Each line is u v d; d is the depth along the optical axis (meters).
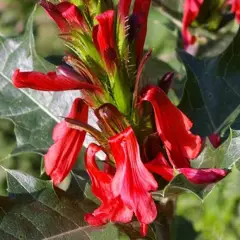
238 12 0.52
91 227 0.40
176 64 0.59
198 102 0.47
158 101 0.37
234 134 0.38
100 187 0.38
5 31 0.72
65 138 0.38
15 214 0.39
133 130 0.37
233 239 0.39
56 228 0.39
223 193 0.39
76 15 0.36
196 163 0.40
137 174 0.37
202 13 0.52
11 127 0.69
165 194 0.39
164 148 0.38
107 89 0.37
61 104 0.48
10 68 0.49
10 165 0.64
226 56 0.48
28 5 0.74
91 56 0.37
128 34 0.36
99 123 0.38
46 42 0.68
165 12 0.58
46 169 0.39
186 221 0.39
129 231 0.39
